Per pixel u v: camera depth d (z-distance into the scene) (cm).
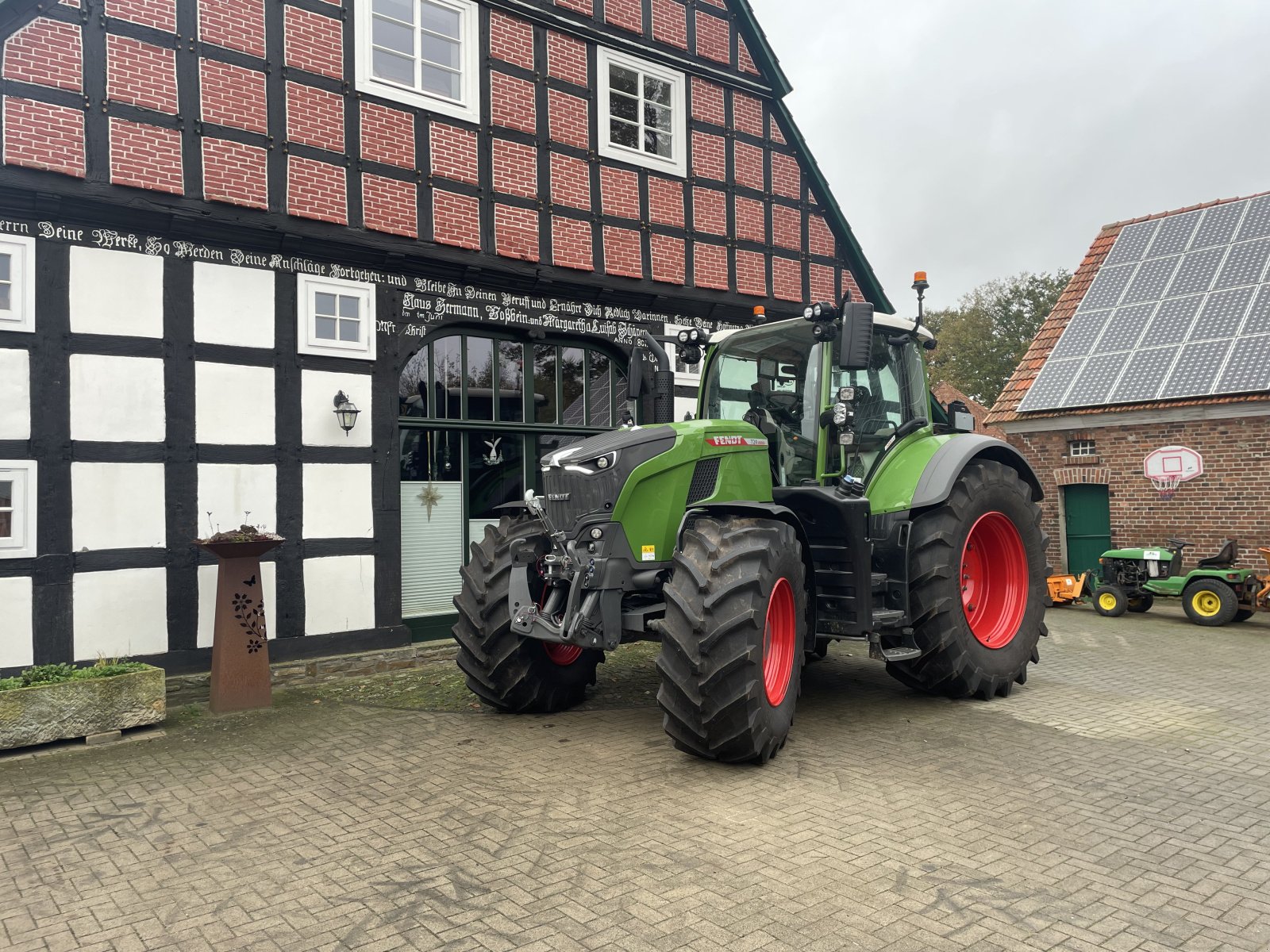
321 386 721
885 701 591
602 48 909
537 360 878
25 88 595
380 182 753
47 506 598
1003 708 568
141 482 636
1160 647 834
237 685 607
